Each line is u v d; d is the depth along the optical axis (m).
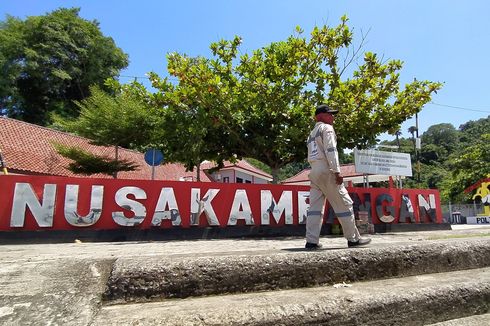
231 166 31.58
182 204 9.12
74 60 37.44
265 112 10.78
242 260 2.67
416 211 12.85
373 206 11.98
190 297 2.44
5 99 33.88
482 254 3.96
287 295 2.50
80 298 2.07
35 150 19.11
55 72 33.78
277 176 11.98
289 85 10.39
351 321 2.29
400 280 3.12
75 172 18.11
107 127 17.11
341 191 4.06
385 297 2.49
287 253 2.98
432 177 50.59
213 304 2.22
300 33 10.55
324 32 10.48
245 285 2.62
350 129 11.33
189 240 8.58
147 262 2.43
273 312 2.11
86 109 19.11
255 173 35.25
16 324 1.74
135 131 16.94
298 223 10.27
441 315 2.68
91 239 8.28
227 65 10.66
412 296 2.58
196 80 9.76
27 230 7.89
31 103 36.22
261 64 10.47
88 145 22.67
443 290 2.76
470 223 26.00
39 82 35.19
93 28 39.31
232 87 10.50
